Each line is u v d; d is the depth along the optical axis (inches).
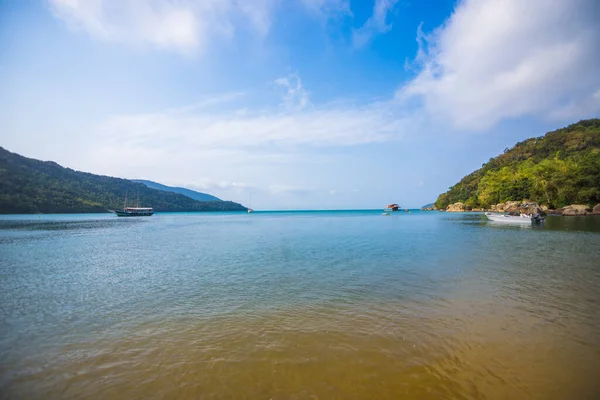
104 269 744.3
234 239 1437.0
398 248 1041.5
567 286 540.1
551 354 297.1
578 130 6314.0
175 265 784.3
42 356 306.8
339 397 234.4
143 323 391.2
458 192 7042.3
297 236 1550.2
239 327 372.5
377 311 421.7
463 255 880.3
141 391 246.1
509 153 7086.6
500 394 235.9
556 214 3144.7
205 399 234.7
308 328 366.0
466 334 343.0
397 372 266.8
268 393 240.7
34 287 577.6
